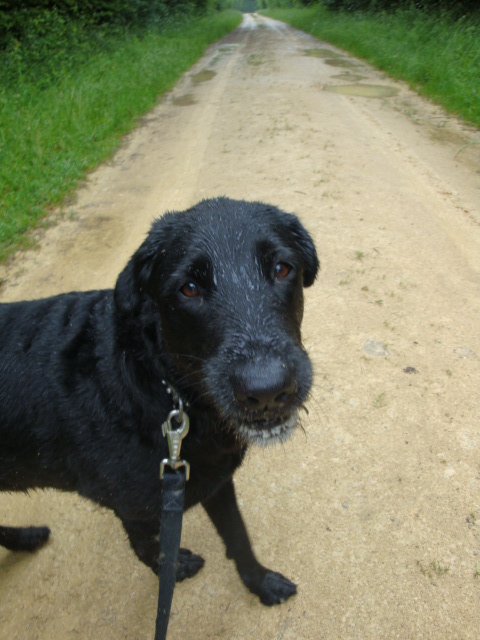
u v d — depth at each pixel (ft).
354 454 10.76
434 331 13.73
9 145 24.86
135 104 37.96
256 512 9.93
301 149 27.07
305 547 9.32
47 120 28.84
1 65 36.83
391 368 12.69
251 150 27.68
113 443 7.50
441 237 17.98
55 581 9.14
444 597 8.36
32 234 20.22
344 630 8.16
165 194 23.07
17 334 8.01
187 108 38.91
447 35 45.83
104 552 9.53
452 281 15.62
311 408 11.75
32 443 7.85
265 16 204.95
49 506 10.40
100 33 53.21
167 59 56.13
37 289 16.70
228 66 58.08
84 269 17.62
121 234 19.93
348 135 29.04
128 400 7.48
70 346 7.86
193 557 9.36
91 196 23.58
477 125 29.48
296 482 10.36
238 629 8.37
